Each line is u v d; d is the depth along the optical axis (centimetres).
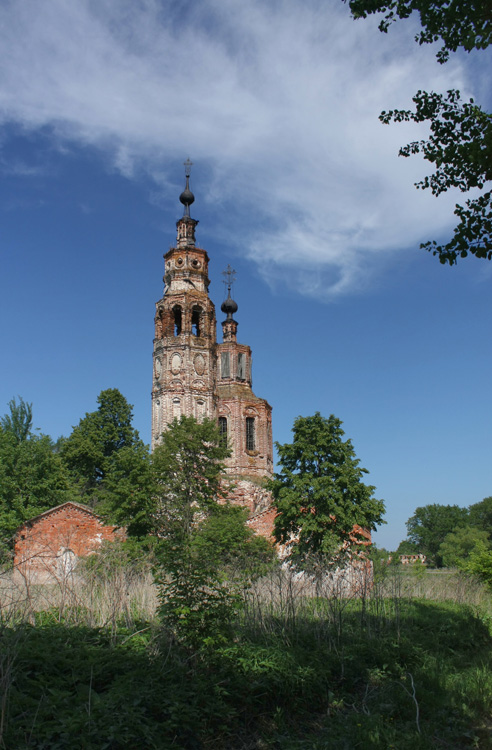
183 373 6347
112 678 988
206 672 1061
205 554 1158
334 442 3350
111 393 6662
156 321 6694
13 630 1062
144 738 798
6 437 4944
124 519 3578
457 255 1173
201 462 4241
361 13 1182
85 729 766
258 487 6762
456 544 10144
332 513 3162
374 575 2183
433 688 1278
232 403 7219
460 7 1099
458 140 1227
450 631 1798
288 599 1505
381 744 967
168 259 6881
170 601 1102
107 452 6531
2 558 1339
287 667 1168
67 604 1345
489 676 1354
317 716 1130
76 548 4009
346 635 1522
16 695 826
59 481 4928
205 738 918
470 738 1030
